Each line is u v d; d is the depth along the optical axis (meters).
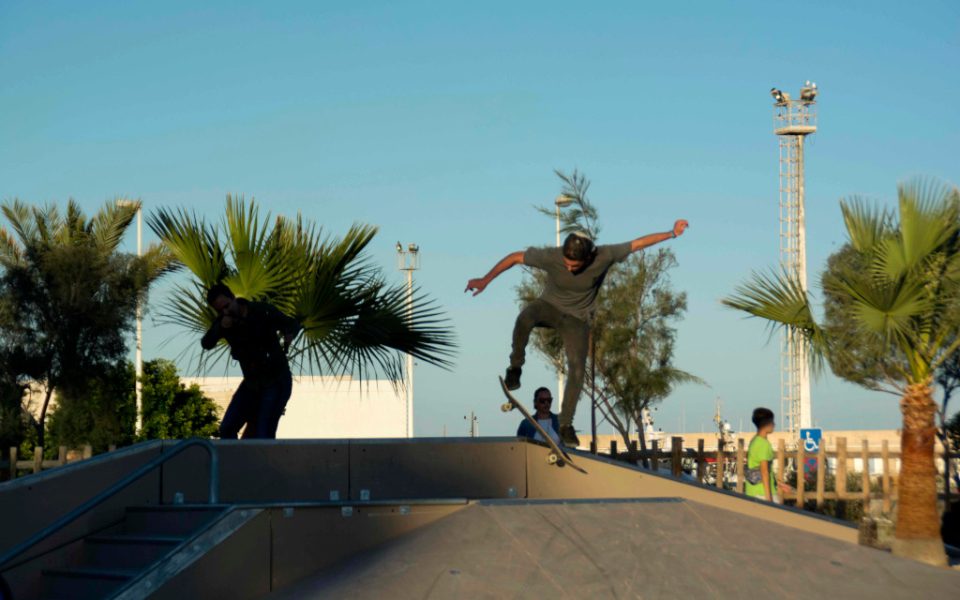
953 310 11.27
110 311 19.03
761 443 11.06
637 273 18.34
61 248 19.19
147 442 7.91
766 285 11.81
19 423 19.25
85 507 6.13
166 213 11.63
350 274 11.96
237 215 11.52
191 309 11.74
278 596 6.66
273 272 11.59
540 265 9.23
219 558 6.46
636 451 13.99
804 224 39.09
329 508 7.14
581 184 16.55
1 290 18.77
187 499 8.09
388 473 9.05
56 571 6.75
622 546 7.26
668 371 18.05
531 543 7.11
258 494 8.45
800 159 39.34
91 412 19.88
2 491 6.55
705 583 6.94
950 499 14.48
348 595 6.46
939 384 14.53
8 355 18.67
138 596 5.96
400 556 6.98
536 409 10.41
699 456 14.03
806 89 39.62
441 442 9.31
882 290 11.04
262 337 9.09
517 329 9.38
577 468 9.50
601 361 18.27
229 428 9.15
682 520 7.87
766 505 9.32
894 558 7.94
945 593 7.42
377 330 11.75
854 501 15.12
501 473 9.50
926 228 10.89
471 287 9.30
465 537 7.16
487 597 6.43
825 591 7.17
